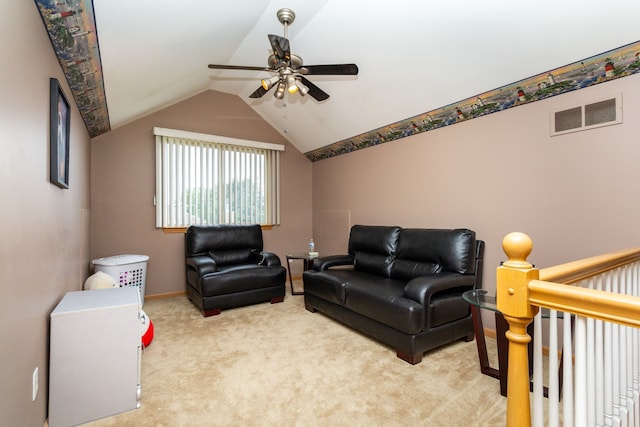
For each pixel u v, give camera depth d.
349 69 2.48
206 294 3.24
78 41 1.72
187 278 3.90
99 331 1.67
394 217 3.80
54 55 1.72
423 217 3.44
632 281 1.37
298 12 2.49
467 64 2.53
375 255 3.44
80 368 1.63
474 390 1.89
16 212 1.18
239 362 2.26
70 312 1.62
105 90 2.54
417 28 2.41
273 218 4.94
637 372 1.14
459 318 2.54
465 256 2.65
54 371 1.58
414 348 2.21
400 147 3.72
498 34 2.21
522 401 0.75
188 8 1.94
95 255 3.66
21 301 1.24
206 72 3.50
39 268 1.47
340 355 2.37
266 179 4.89
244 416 1.66
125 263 3.33
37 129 1.43
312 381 2.00
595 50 2.02
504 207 2.71
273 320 3.14
